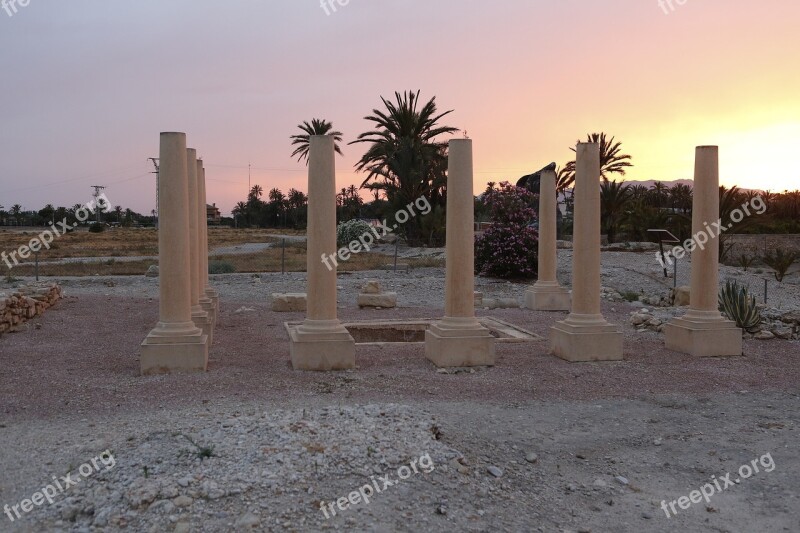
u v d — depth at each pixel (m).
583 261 10.12
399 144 40.22
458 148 9.59
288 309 15.69
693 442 6.48
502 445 6.21
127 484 4.79
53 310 14.49
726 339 10.41
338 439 5.54
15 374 8.58
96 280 21.52
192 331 8.90
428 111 40.62
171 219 8.82
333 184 9.27
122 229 83.75
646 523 4.88
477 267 24.20
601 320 10.15
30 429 6.32
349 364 9.11
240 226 116.06
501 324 13.80
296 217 105.75
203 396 7.52
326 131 46.06
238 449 5.30
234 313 15.33
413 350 10.70
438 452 5.56
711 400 7.95
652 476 5.70
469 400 7.71
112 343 10.89
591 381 8.77
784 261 24.33
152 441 5.56
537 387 8.41
